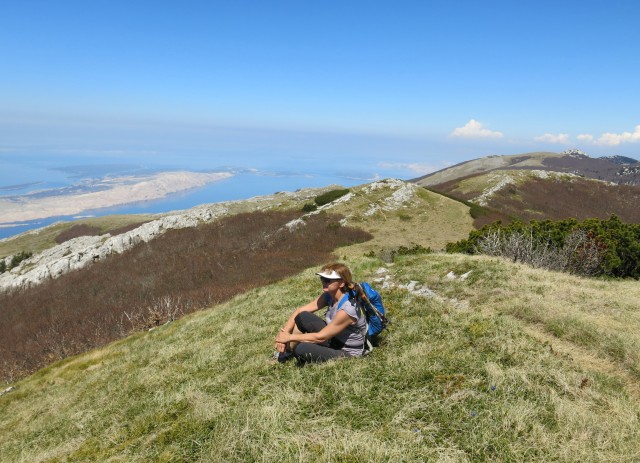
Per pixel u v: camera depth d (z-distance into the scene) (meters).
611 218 20.75
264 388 6.01
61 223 128.75
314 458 4.18
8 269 86.25
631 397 5.30
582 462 3.90
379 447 4.16
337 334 6.17
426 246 39.88
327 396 5.42
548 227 20.52
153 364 9.93
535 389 5.12
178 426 5.48
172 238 55.12
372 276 14.84
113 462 5.18
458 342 6.74
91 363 15.62
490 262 13.65
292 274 33.81
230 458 4.40
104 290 43.03
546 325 8.01
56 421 8.61
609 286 12.02
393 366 6.00
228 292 31.12
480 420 4.52
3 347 34.19
